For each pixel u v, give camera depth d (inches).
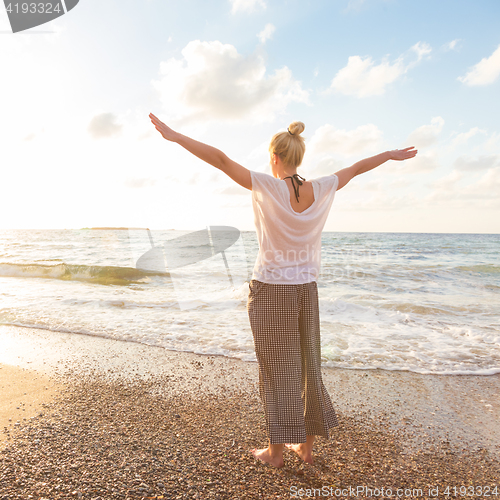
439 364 140.9
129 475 65.6
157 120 58.9
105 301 259.4
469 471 73.5
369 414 100.1
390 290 320.2
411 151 79.2
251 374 127.6
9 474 63.4
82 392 109.3
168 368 133.0
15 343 162.9
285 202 65.8
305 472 71.0
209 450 77.5
